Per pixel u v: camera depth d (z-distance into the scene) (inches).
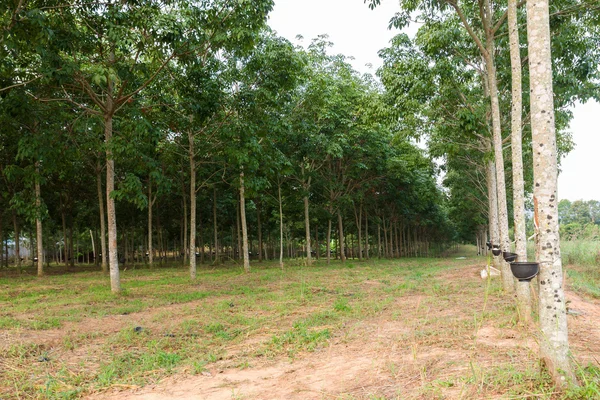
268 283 603.2
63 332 309.4
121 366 229.0
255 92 592.4
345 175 1031.0
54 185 928.3
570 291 431.5
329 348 247.6
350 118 875.4
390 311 358.9
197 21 458.6
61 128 538.0
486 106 546.9
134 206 1128.8
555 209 157.6
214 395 180.9
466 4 518.9
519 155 331.0
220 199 1195.3
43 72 397.1
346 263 1123.9
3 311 388.5
